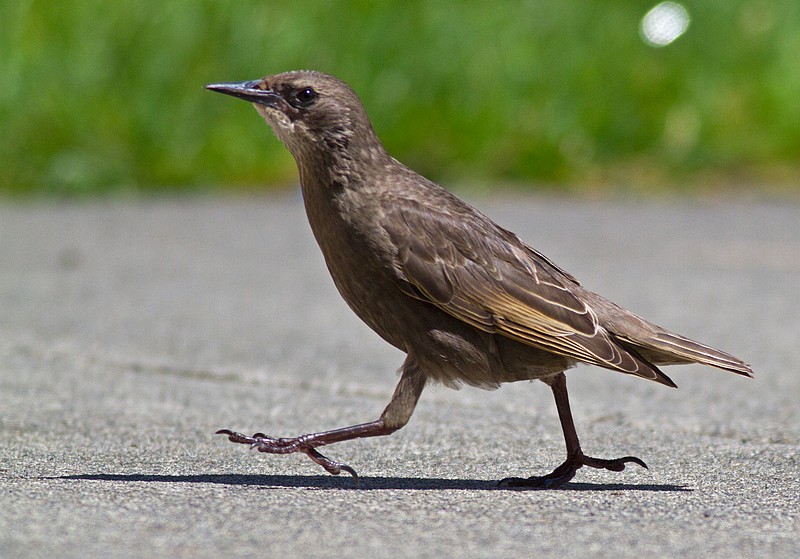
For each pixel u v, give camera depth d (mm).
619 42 23062
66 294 13664
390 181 7863
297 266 15531
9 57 20734
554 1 23234
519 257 7879
